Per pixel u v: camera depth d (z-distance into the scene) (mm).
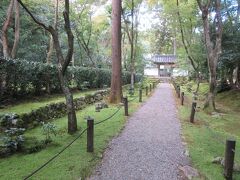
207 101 14898
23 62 10531
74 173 5348
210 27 18125
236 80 22922
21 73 10438
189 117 12172
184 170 5723
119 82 15508
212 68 14734
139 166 5957
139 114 12391
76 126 8281
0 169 5402
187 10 21125
